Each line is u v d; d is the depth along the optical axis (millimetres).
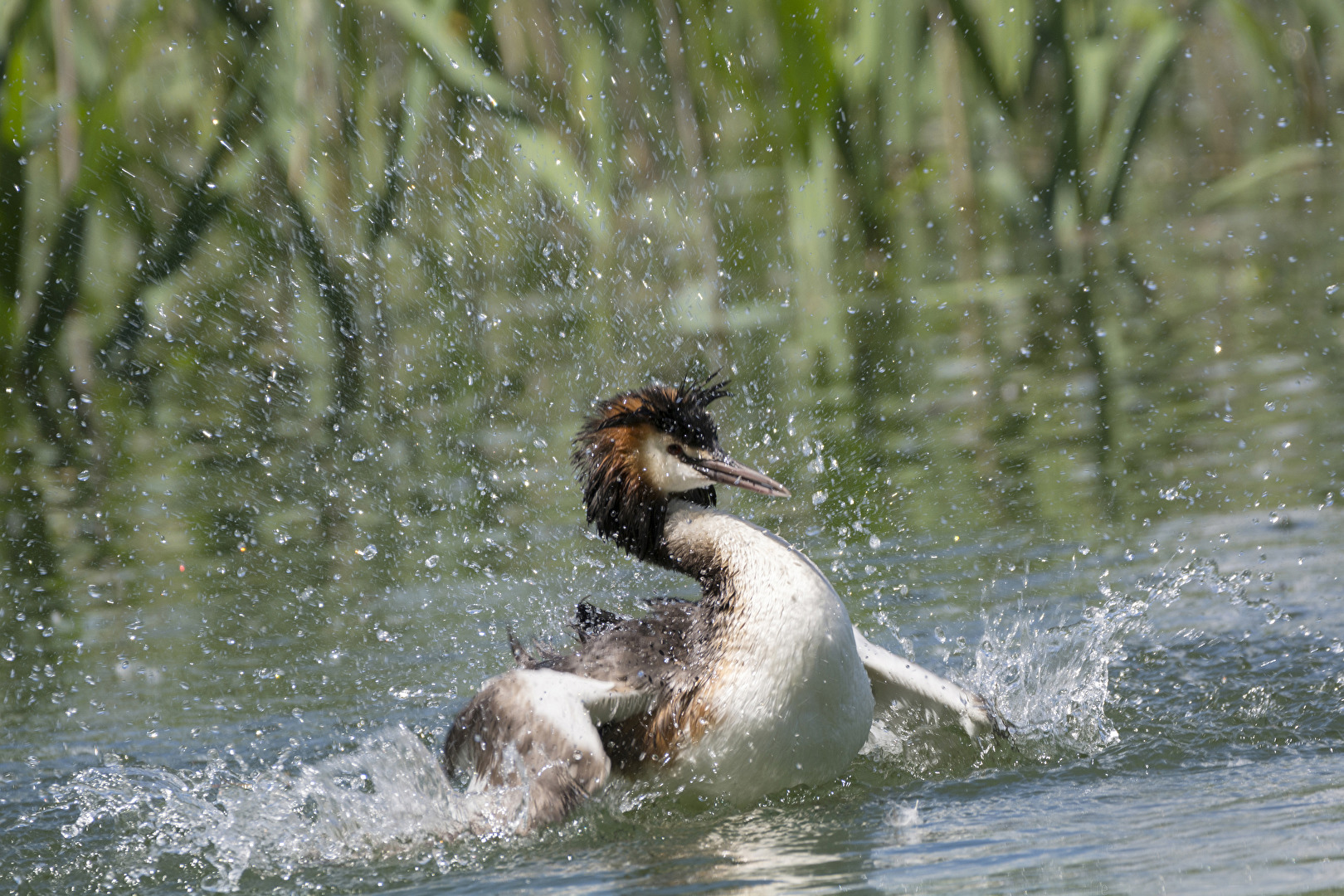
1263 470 16656
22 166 20172
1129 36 27109
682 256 29078
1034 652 12117
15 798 10367
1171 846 7895
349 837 9281
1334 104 36125
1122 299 26984
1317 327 23359
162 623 14320
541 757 9289
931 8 24906
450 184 25969
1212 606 13133
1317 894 6910
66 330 22703
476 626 13820
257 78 20453
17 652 13680
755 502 17250
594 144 23984
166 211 23250
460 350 24844
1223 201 35375
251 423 21641
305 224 21938
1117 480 16922
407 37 20375
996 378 22047
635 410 10617
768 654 9492
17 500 18594
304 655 13344
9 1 19219
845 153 24484
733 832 9039
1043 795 9297
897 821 8984
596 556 15703
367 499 18141
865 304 27578
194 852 9266
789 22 21766
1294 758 9633
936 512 16406
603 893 8039
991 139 31203
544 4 24312
